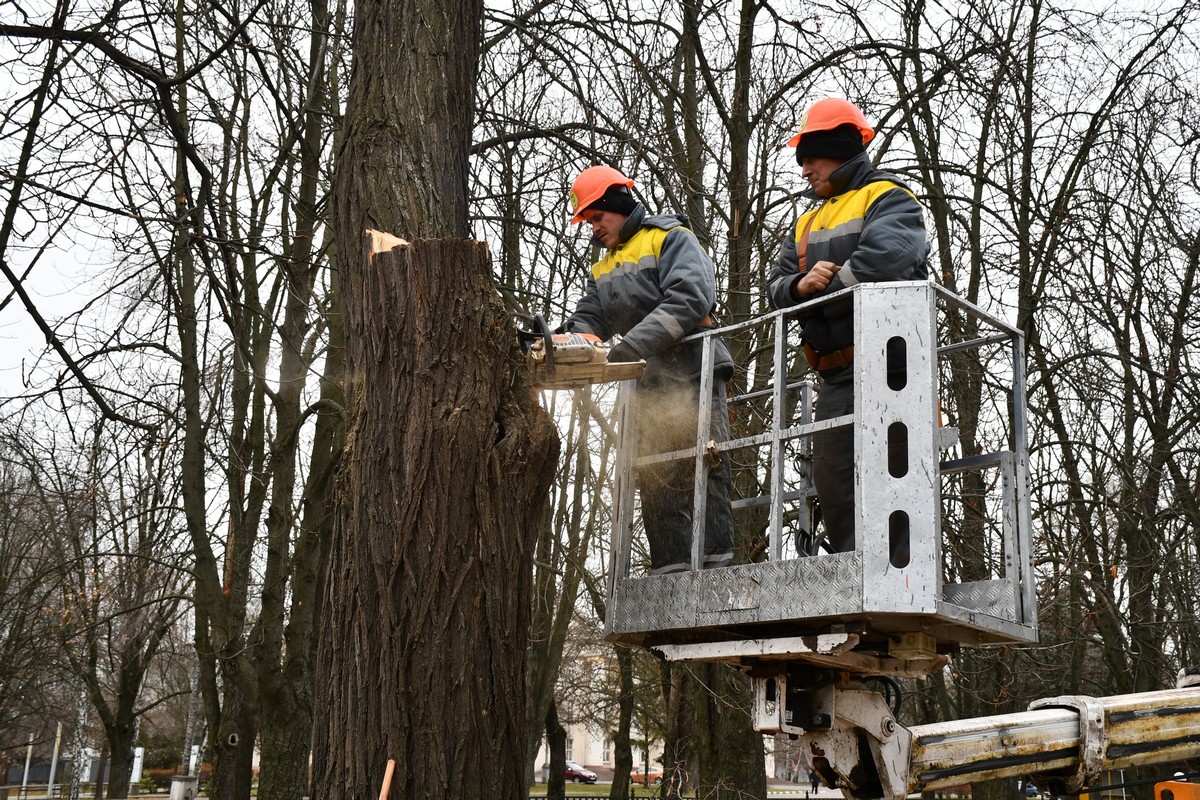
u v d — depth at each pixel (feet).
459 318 10.89
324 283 37.65
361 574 10.51
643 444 13.37
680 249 13.21
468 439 10.59
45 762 135.74
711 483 12.89
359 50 13.44
